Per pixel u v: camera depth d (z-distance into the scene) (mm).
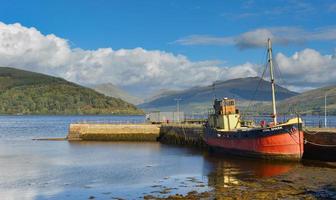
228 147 63875
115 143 93562
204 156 66062
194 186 41375
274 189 37625
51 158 66062
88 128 102125
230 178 45062
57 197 38188
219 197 34812
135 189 40688
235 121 68750
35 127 184375
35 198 38031
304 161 53156
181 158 64250
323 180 40844
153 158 64938
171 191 39250
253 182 41688
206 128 72750
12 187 42656
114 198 36844
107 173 50562
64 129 168375
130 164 58312
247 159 58812
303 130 53875
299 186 38594
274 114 58812
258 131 55844
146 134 99188
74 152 74875
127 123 108812
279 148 53688
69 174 50156
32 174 50406
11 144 92250
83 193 39406
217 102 70812
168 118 113688
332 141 50031
